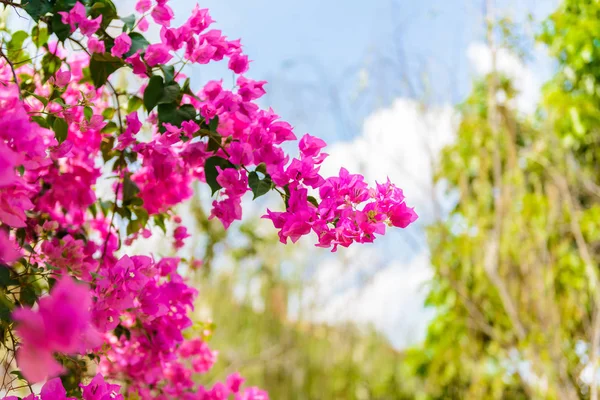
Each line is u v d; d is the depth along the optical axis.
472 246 3.86
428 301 4.57
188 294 1.82
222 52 1.67
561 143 3.71
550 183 3.59
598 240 3.65
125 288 1.62
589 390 3.19
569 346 3.38
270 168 1.58
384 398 5.81
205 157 1.65
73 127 1.79
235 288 5.28
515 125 3.76
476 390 4.11
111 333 1.87
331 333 6.13
